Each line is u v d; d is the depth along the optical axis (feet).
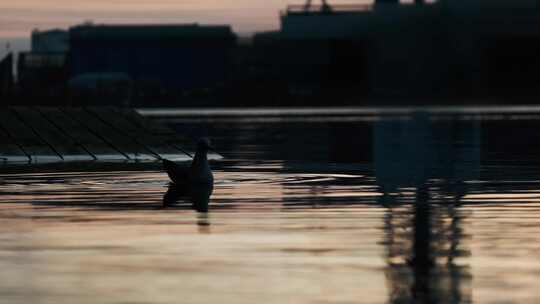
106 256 30.86
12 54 196.75
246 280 27.68
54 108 84.84
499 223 37.09
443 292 26.25
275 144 84.79
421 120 132.05
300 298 25.75
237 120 138.00
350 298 25.75
